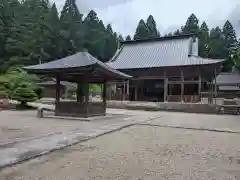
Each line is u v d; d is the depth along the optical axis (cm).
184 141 784
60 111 1505
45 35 6128
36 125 1088
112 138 808
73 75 1491
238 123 1342
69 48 6319
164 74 2906
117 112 2036
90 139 779
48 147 629
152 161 533
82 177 419
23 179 404
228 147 704
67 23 6588
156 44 3547
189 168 489
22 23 6069
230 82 4272
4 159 505
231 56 6419
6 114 1644
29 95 2128
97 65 1328
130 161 529
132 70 3112
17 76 2645
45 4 7969
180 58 2959
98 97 3900
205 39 7312
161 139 811
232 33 8144
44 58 5788
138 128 1077
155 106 2405
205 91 3700
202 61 2702
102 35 7038
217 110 2122
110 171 456
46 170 453
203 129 1079
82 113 1428
